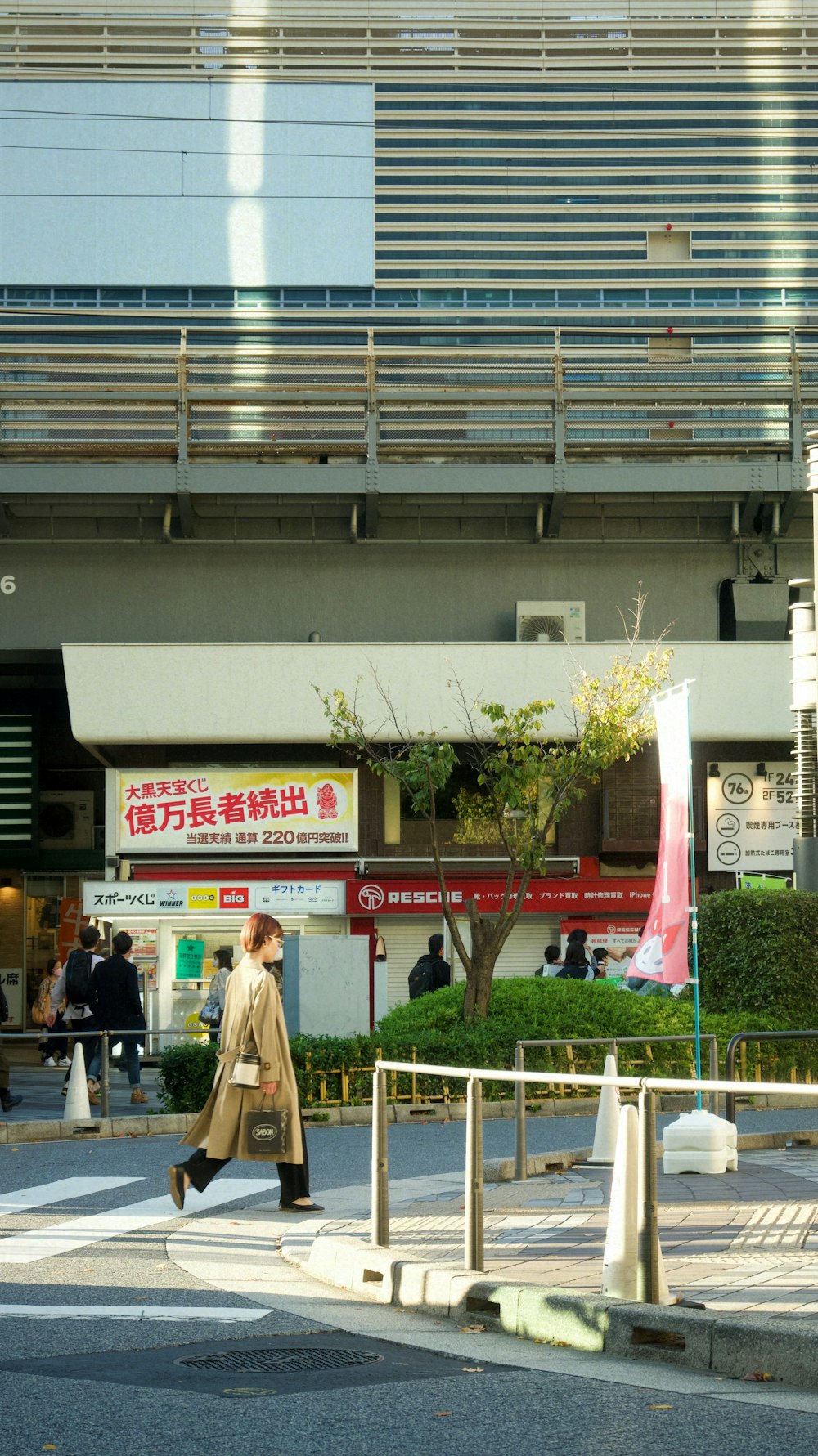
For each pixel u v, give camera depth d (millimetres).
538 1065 17328
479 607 32250
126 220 34094
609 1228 6410
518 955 29000
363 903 28578
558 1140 13969
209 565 32000
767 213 34875
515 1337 6383
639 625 31281
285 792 29250
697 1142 11219
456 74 34938
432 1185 11070
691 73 35281
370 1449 4469
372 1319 6754
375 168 34625
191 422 30656
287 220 34281
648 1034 17875
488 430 31016
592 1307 6086
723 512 31922
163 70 34844
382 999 28422
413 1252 7695
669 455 31141
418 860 29078
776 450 31078
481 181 34719
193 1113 15773
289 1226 9328
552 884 28750
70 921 34250
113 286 33812
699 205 34781
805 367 31625
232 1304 7031
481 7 35500
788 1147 13297
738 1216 8836
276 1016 9688
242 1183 11422
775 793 30078
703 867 29969
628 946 28766
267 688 29391
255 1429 4715
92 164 34219
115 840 29016
